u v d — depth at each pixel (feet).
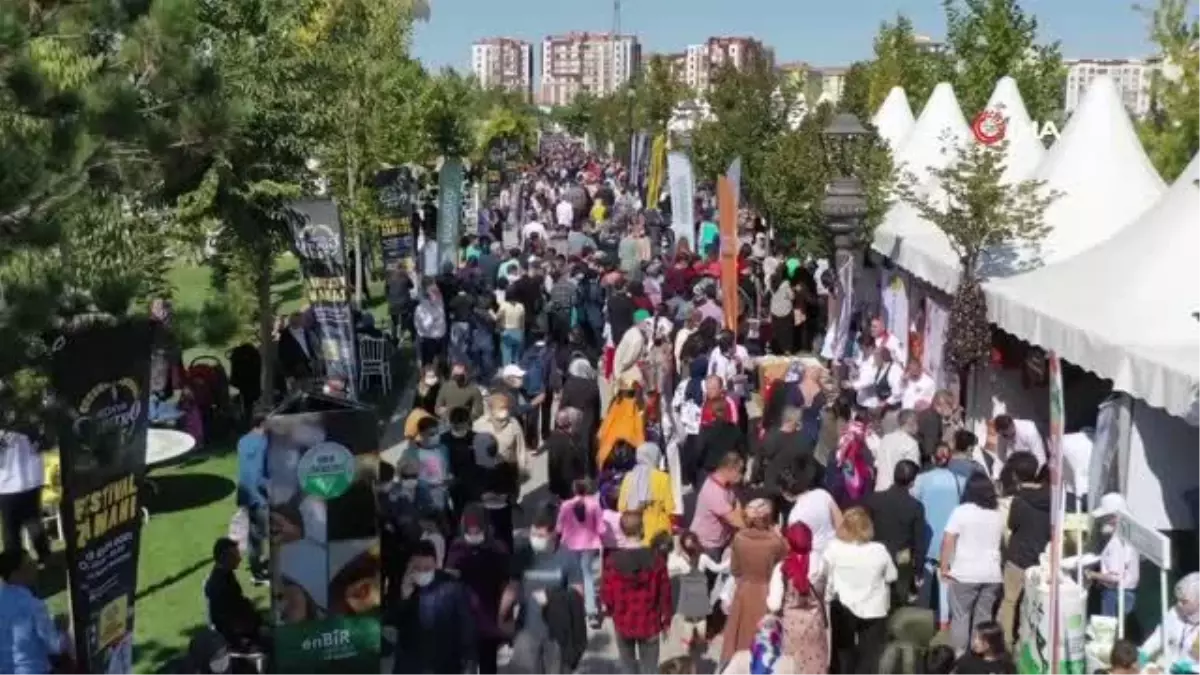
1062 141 58.39
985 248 54.65
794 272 79.87
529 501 51.98
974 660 28.86
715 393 46.70
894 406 53.31
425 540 32.40
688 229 94.68
